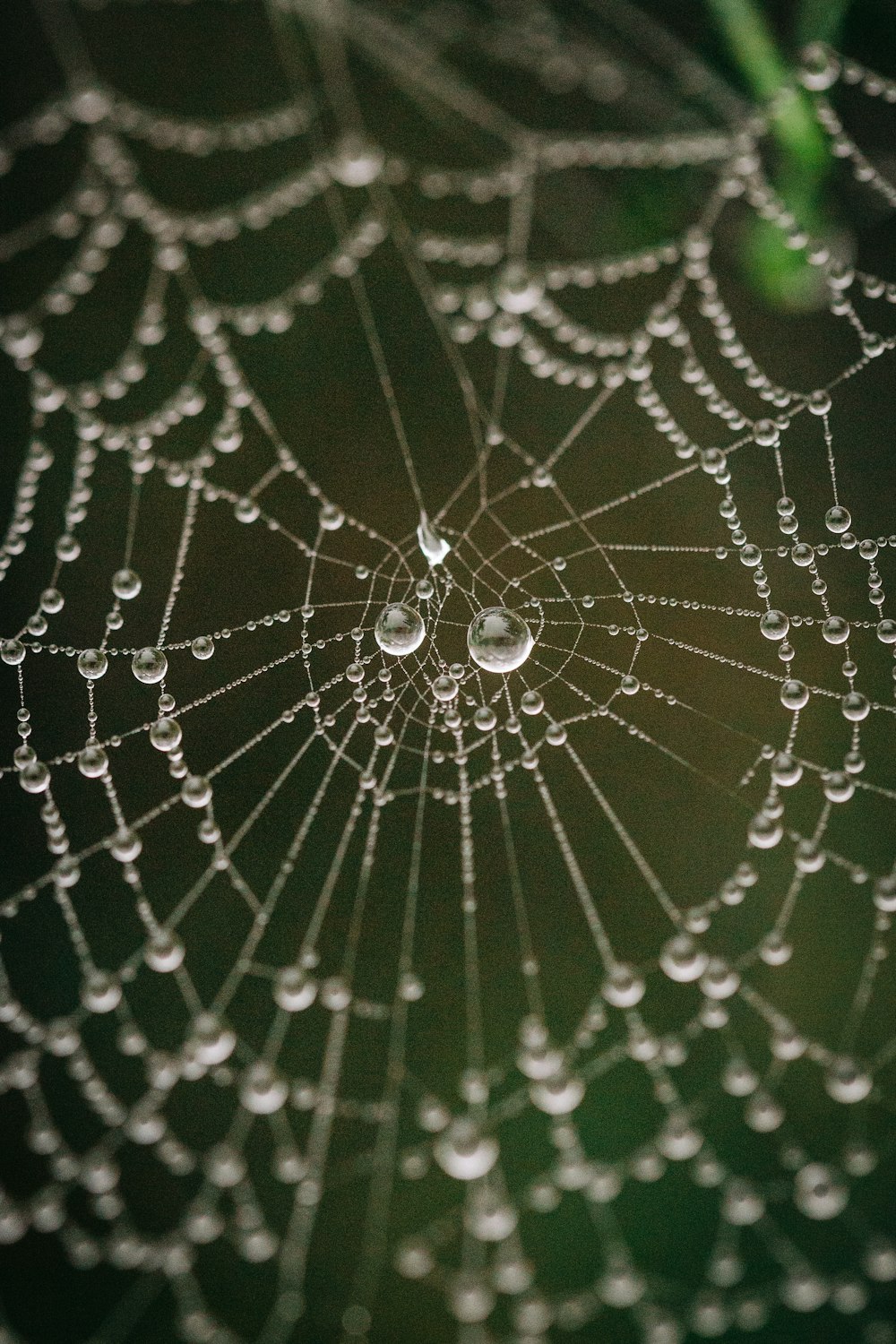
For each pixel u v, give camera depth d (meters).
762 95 0.17
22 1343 0.17
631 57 0.17
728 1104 0.17
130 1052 0.17
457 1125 0.17
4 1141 0.17
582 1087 0.17
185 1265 0.17
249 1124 0.17
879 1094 0.17
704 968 0.17
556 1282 0.17
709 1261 0.17
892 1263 0.17
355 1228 0.17
